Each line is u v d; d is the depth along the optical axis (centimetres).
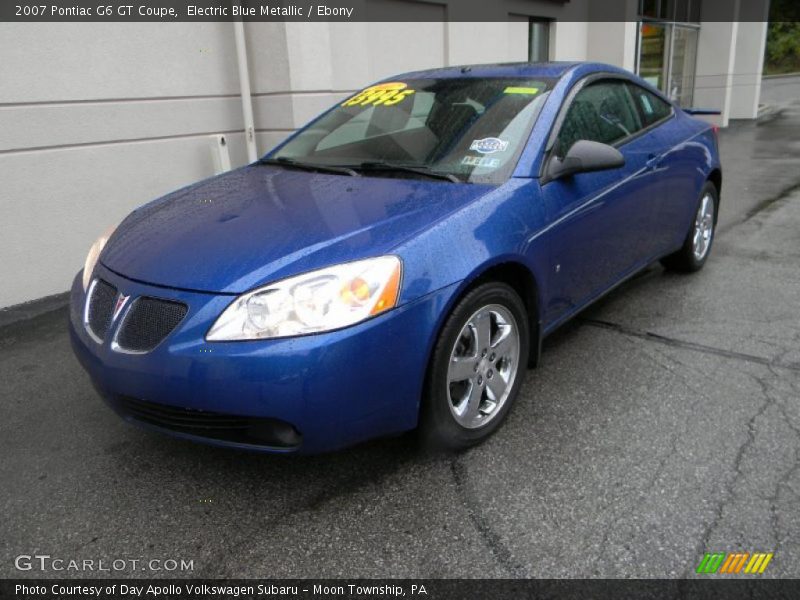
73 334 273
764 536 229
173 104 582
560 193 316
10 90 471
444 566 222
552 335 405
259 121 662
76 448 301
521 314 299
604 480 262
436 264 251
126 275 257
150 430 254
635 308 446
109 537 241
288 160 367
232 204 301
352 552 230
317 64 646
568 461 275
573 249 329
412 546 231
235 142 644
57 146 504
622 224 377
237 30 614
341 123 382
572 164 312
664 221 436
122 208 555
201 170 616
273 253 245
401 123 358
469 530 238
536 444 288
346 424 235
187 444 301
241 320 227
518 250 284
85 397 350
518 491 258
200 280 239
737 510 242
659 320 423
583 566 219
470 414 279
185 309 235
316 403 227
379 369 236
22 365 391
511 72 372
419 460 280
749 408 312
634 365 361
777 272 514
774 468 266
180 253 257
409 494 259
